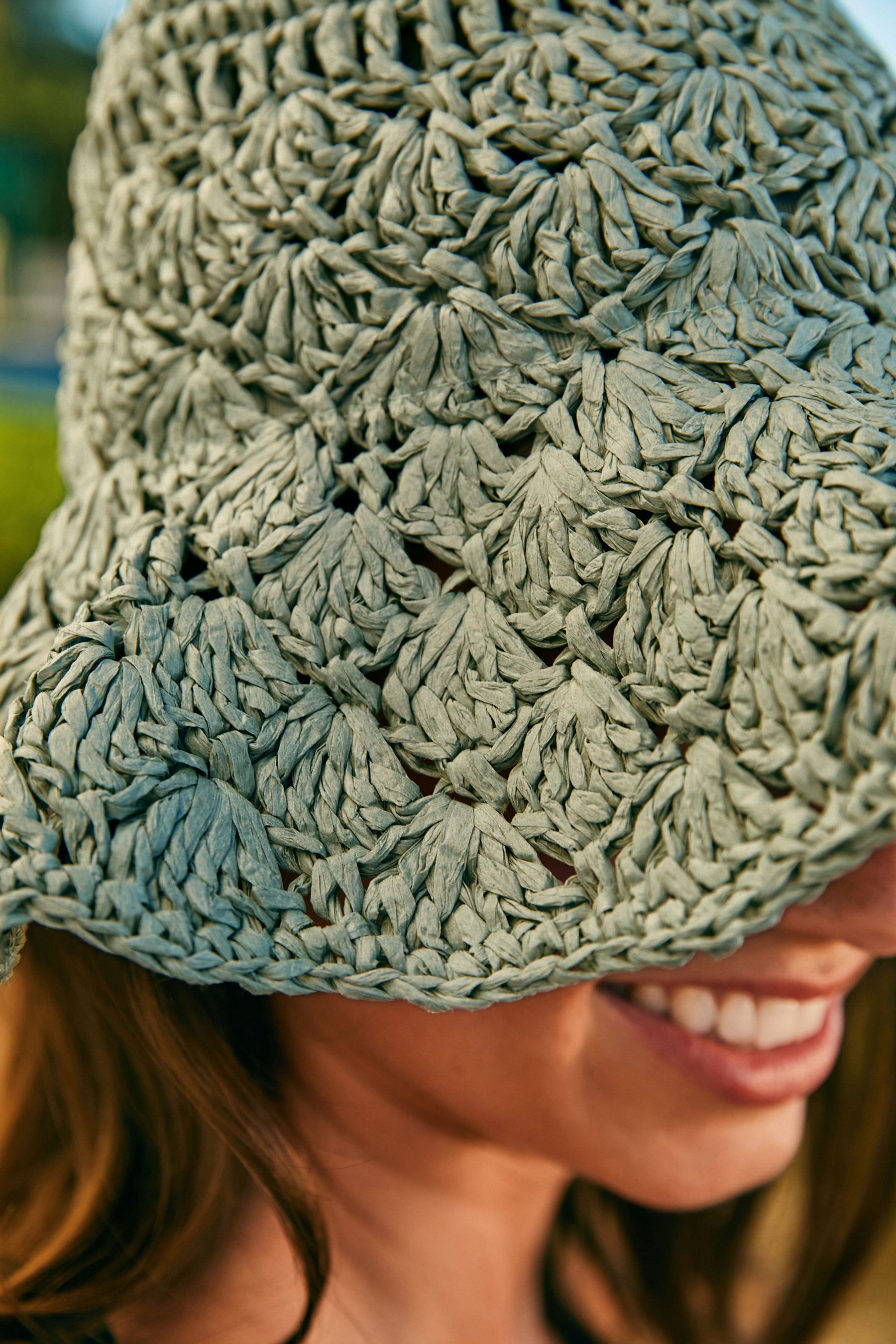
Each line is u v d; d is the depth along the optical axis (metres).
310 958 0.33
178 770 0.34
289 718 0.34
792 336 0.34
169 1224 0.45
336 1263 0.44
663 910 0.30
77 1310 0.45
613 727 0.32
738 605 0.30
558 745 0.33
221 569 0.35
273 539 0.35
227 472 0.38
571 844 0.32
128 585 0.36
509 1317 0.52
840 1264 0.70
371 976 0.32
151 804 0.33
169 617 0.35
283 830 0.34
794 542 0.30
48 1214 0.50
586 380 0.34
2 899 0.32
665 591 0.32
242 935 0.33
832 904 0.34
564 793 0.32
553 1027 0.37
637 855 0.31
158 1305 0.45
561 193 0.35
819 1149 0.69
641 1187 0.40
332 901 0.33
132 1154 0.46
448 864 0.33
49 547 0.41
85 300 0.43
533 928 0.32
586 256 0.35
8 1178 0.51
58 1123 0.49
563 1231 0.66
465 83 0.36
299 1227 0.40
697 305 0.35
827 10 0.41
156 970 0.32
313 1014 0.39
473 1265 0.48
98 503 0.40
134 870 0.32
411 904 0.33
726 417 0.33
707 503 0.31
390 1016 0.38
